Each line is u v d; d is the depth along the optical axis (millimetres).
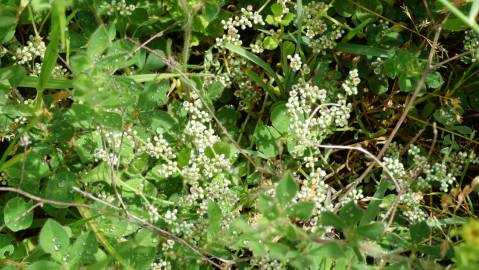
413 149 624
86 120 586
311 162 617
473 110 681
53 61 577
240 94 664
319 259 582
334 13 677
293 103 620
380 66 661
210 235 574
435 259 577
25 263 589
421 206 642
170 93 671
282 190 505
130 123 606
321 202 624
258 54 691
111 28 610
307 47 677
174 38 684
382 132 678
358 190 628
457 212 651
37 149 609
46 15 643
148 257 570
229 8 685
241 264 609
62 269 552
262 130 632
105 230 588
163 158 612
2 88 611
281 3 649
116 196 600
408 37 682
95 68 539
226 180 610
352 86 634
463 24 639
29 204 585
